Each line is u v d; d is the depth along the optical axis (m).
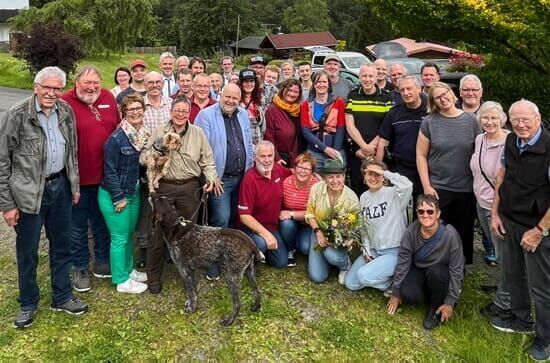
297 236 4.76
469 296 4.33
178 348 3.56
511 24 9.28
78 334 3.67
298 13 85.06
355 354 3.55
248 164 4.64
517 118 3.28
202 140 4.15
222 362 3.43
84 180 4.09
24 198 3.37
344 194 4.39
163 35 77.19
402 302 4.18
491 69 11.84
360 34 47.38
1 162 3.30
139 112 3.95
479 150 4.07
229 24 69.25
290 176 4.73
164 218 3.75
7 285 4.35
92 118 4.04
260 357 3.49
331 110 5.30
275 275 4.61
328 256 4.31
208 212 4.67
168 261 4.80
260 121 5.40
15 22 32.59
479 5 9.29
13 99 17.88
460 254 3.84
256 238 4.44
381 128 4.90
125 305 4.05
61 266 3.83
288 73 7.65
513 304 3.79
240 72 5.27
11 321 3.80
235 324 3.82
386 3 10.46
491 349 3.58
